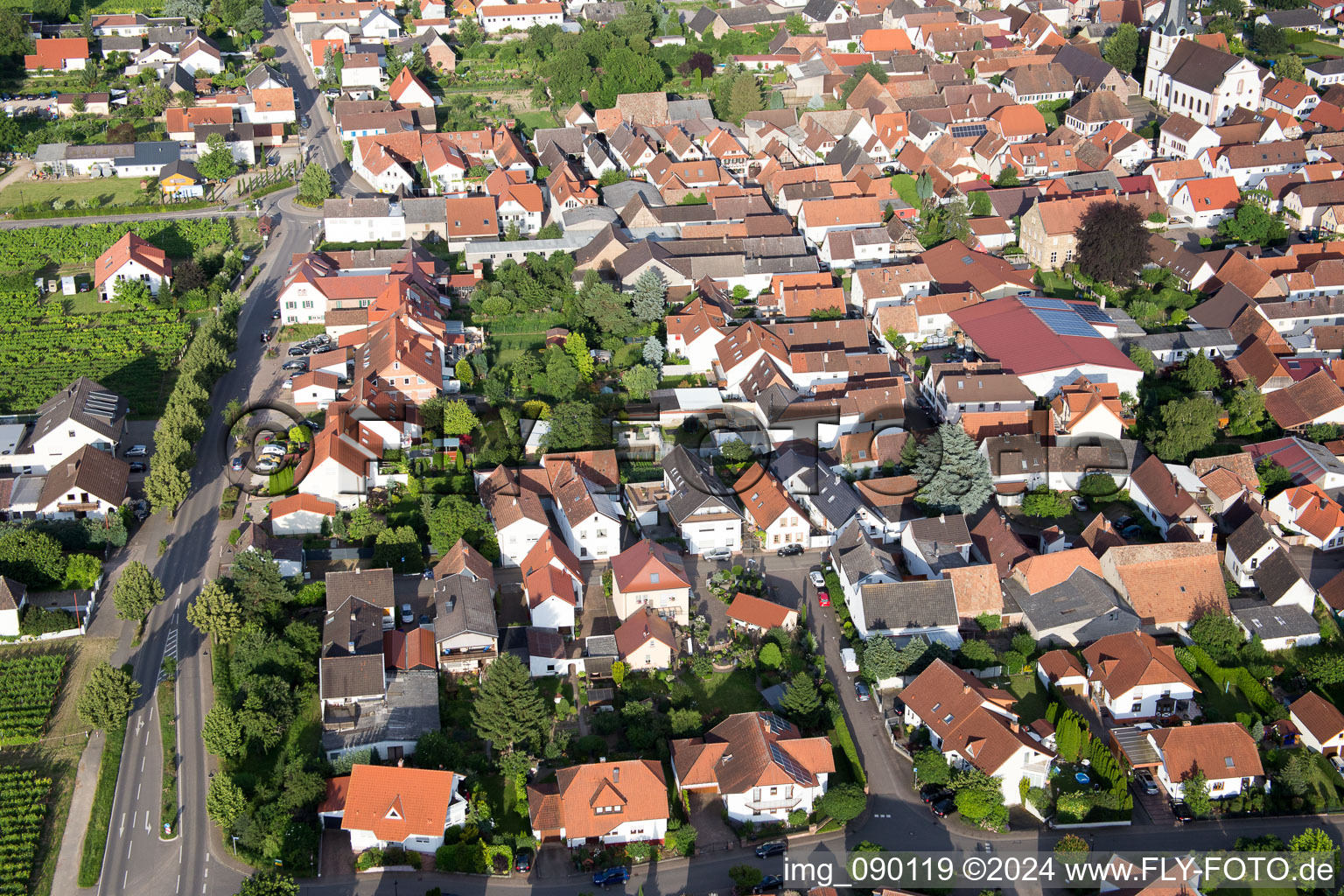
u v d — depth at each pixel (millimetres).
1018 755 120250
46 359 197125
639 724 126312
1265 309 199875
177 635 141625
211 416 181125
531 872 113375
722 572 151500
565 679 135875
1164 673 130125
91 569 146625
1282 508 161125
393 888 111188
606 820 114875
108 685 126375
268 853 112312
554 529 161750
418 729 124500
